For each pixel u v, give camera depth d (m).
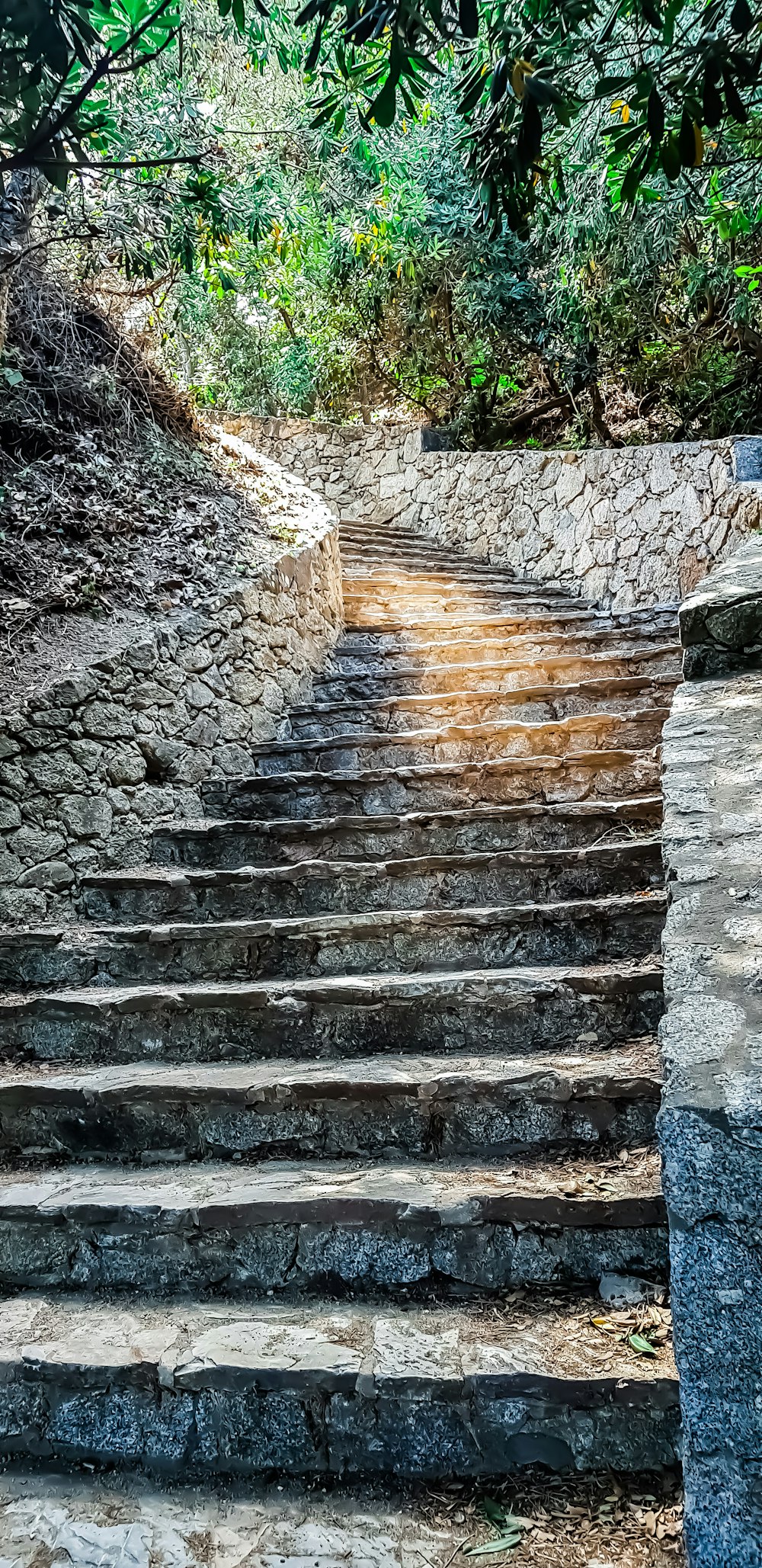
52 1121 2.68
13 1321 2.15
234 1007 2.86
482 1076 2.38
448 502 9.27
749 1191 1.35
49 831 3.67
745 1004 1.53
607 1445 1.76
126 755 4.01
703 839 1.97
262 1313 2.12
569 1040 2.61
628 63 4.24
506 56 2.03
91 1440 1.96
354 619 6.53
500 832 3.55
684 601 2.83
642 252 7.48
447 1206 2.10
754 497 6.04
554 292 8.95
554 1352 1.86
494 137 2.37
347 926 3.07
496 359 10.42
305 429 10.76
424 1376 1.82
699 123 2.14
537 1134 2.34
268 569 5.21
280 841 3.86
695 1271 1.37
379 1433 1.84
